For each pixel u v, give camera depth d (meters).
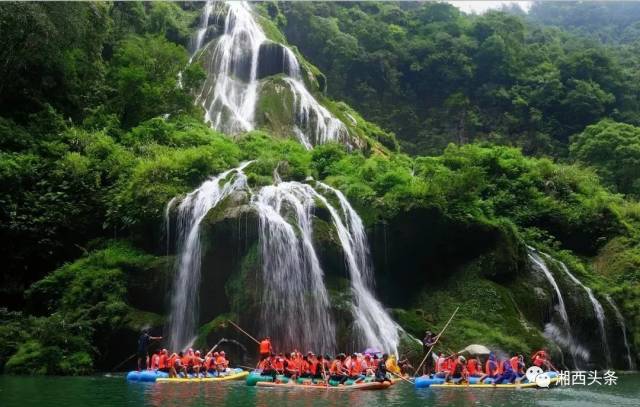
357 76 74.50
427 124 74.62
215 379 20.83
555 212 36.34
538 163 39.72
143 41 45.66
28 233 27.97
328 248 26.12
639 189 53.31
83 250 28.00
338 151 34.12
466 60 76.44
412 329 26.69
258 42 50.66
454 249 29.88
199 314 25.66
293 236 25.72
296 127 45.19
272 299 24.45
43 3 34.31
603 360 30.42
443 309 28.38
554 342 28.30
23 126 34.44
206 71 47.66
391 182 30.50
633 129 56.31
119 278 25.58
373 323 25.69
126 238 28.12
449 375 21.14
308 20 73.44
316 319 24.81
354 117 57.69
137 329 24.11
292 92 46.91
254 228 25.05
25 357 22.16
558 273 31.73
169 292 25.84
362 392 18.33
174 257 26.30
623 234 36.84
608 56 76.62
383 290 29.28
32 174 29.58
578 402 16.56
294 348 24.19
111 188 29.66
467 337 26.61
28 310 26.22
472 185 31.33
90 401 15.21
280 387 19.16
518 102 72.94
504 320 27.53
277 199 27.05
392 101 75.00
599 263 35.91
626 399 17.50
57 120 34.09
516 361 22.16
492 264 29.33
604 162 55.88
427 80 77.00
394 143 58.16
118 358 24.39
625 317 32.06
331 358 24.12
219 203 26.33
